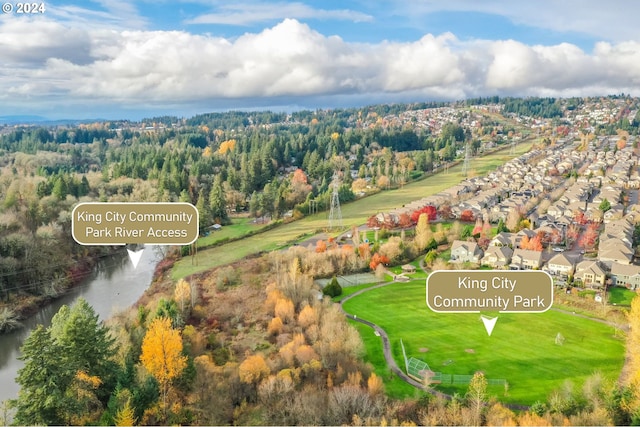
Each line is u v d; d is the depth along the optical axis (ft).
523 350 258.37
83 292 382.01
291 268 350.02
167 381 202.49
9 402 169.58
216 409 197.16
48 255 392.68
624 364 240.94
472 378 214.28
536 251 393.29
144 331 246.88
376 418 185.16
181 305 296.10
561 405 194.18
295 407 191.21
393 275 377.71
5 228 393.70
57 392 163.84
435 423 181.47
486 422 184.85
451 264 394.11
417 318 301.84
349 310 314.76
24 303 345.92
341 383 213.46
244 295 327.26
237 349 255.91
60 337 195.42
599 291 331.16
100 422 169.58
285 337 257.75
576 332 278.46
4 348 295.69
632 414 182.60
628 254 372.17
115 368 197.26
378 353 256.93
